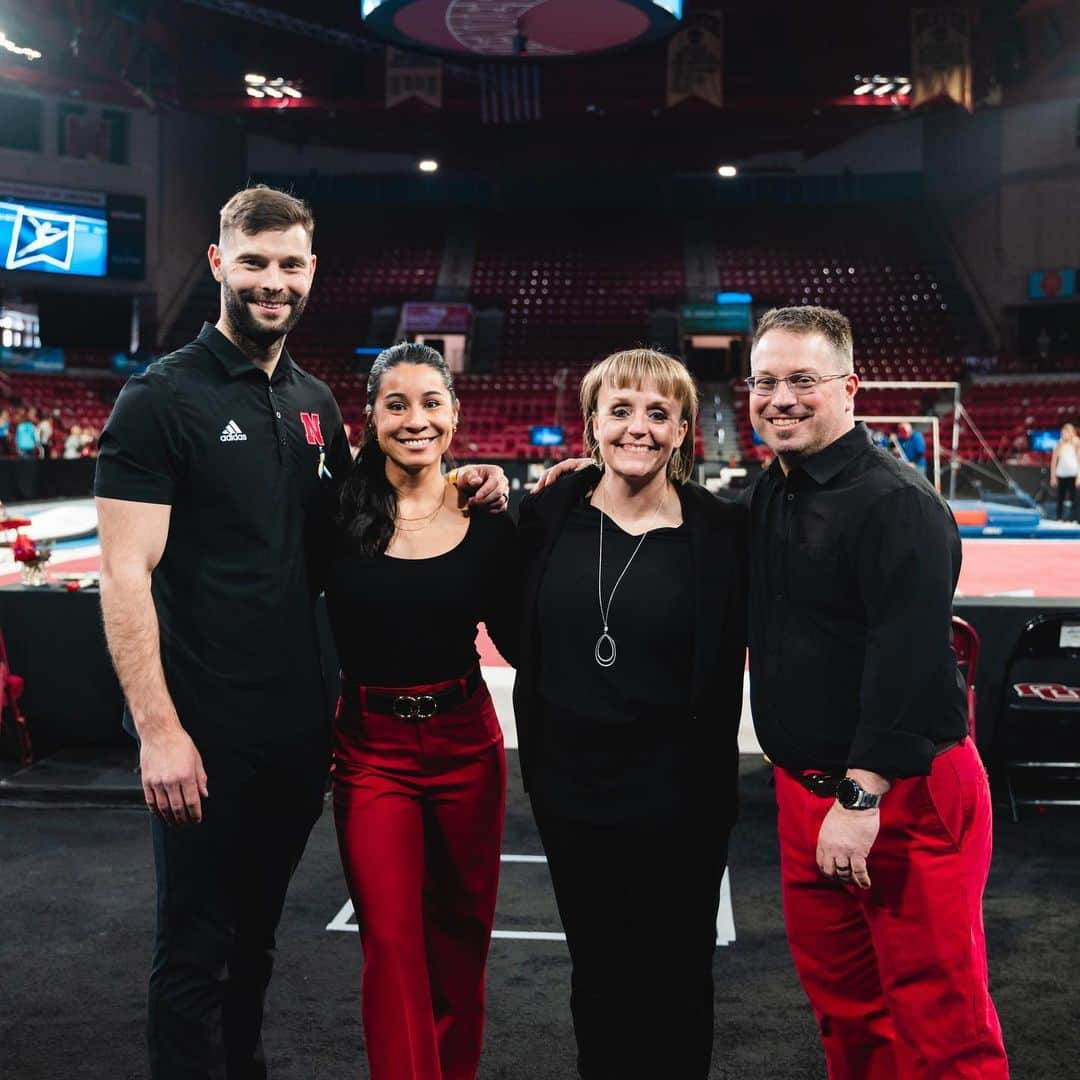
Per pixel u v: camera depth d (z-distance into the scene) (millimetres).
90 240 24016
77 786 4637
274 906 2395
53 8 19766
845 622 2133
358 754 2381
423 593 2303
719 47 21500
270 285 2201
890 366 24500
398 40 15000
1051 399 21578
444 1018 2480
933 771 2090
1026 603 4785
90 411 22125
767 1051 2764
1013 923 3500
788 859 2285
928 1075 2105
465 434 22047
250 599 2232
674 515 2295
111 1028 2877
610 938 2295
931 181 29328
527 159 30094
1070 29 21656
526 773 2328
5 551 10453
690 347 27031
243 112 25234
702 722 2225
